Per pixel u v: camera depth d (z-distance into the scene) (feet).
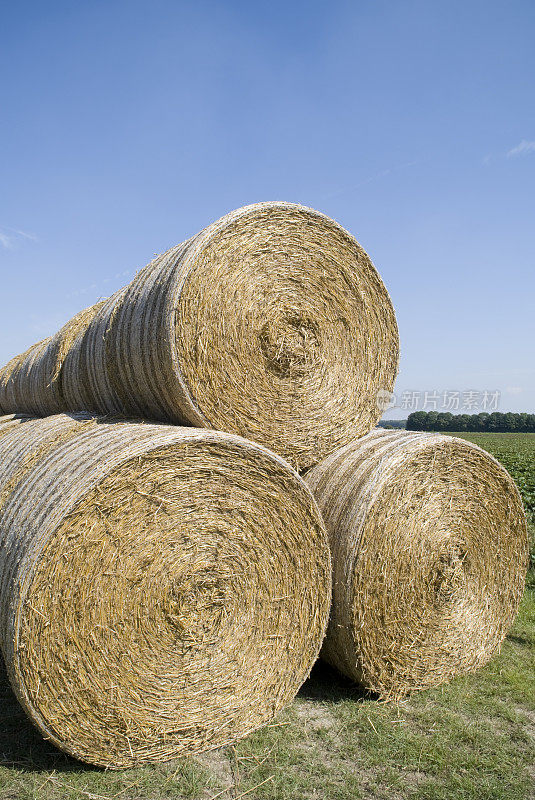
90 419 16.44
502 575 17.34
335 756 12.32
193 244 14.10
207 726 12.82
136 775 11.73
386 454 15.24
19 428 19.61
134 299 15.62
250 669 13.47
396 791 11.26
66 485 11.68
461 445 15.93
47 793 11.02
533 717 14.14
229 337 14.46
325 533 14.06
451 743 12.87
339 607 14.56
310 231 15.74
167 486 12.09
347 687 15.58
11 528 12.14
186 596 12.51
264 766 11.98
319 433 16.19
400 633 15.19
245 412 14.79
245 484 12.95
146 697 12.16
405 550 15.07
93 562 11.43
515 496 17.16
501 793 11.10
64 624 11.23
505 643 18.54
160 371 14.14
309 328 15.88
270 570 13.50
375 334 17.12
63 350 20.77
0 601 11.46
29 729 13.19
